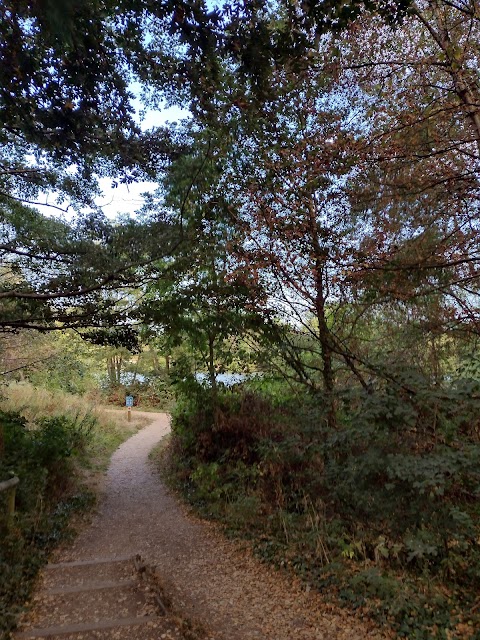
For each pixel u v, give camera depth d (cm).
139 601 456
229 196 872
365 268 755
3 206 911
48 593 471
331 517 654
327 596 502
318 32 409
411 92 748
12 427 947
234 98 621
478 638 409
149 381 3134
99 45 460
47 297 779
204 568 601
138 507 908
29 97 498
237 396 995
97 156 734
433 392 485
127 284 827
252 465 862
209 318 961
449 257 757
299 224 816
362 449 545
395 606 459
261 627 447
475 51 662
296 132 843
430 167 745
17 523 615
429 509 480
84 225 845
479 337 754
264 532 696
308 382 918
